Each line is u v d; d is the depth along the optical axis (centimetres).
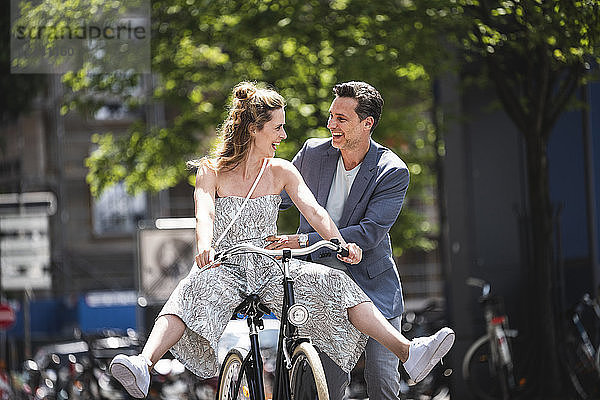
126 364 1037
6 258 3712
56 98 6072
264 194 1146
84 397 2845
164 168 3822
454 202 2648
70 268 6128
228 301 1116
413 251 5853
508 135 2692
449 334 1068
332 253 1263
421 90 3775
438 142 3089
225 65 3400
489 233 2698
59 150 6294
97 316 4284
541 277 2506
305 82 3250
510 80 2530
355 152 1272
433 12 2584
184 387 2722
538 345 2511
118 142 3891
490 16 2288
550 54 2198
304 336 1087
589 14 1848
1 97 4150
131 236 6291
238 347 1191
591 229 2681
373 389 1284
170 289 3997
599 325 2559
